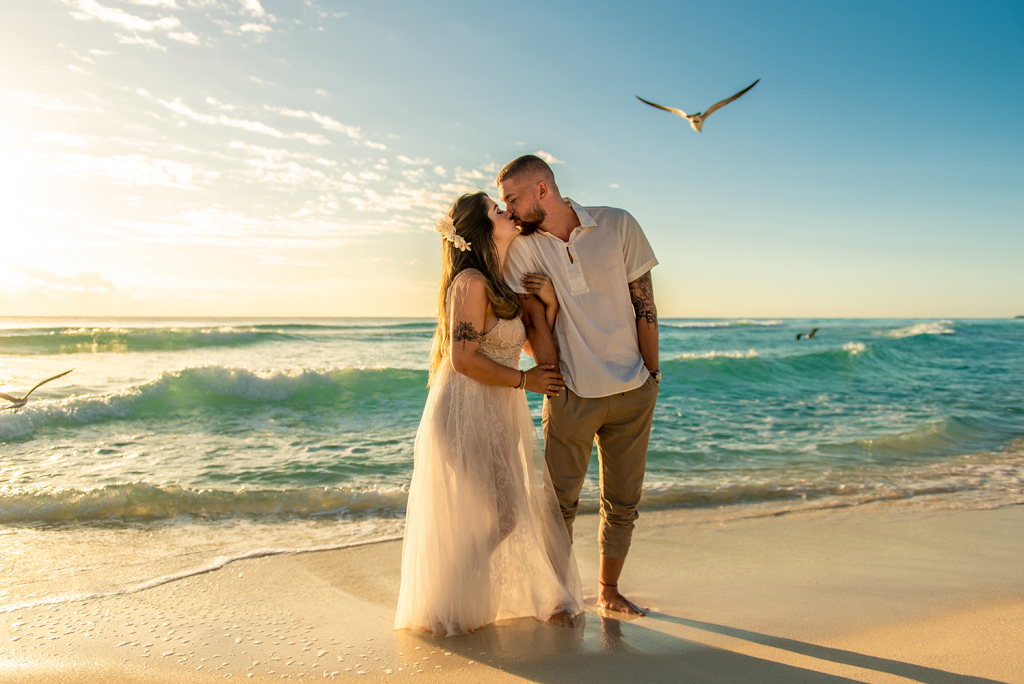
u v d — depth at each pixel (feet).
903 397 38.81
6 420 24.73
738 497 16.55
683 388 42.86
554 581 8.20
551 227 8.15
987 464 20.95
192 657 7.17
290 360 55.36
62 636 7.82
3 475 18.33
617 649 7.34
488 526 7.94
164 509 14.90
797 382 47.32
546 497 8.39
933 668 6.88
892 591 9.77
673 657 7.13
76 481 17.66
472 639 7.63
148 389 30.48
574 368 8.12
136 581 10.22
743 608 8.98
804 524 14.01
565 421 8.17
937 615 8.68
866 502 16.02
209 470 19.22
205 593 9.57
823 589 9.88
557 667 6.83
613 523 8.81
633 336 8.32
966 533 13.32
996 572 10.80
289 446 23.15
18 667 6.89
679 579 10.43
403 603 8.09
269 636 7.84
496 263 7.97
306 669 6.83
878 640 7.75
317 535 13.15
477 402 8.05
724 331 140.67
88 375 41.24
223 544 12.46
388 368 39.19
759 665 6.94
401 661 7.02
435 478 7.95
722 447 23.45
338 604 9.14
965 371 55.72
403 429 27.14
